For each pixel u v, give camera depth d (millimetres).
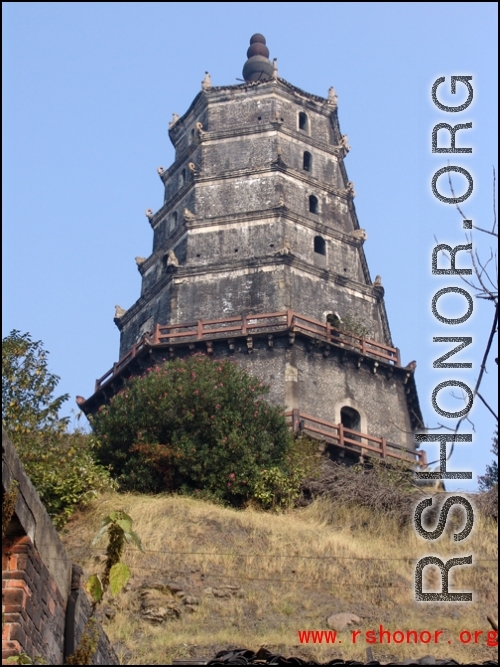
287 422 35031
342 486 32625
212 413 33156
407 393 40125
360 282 41312
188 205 42812
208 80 45500
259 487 31906
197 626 24562
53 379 30047
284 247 39562
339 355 38500
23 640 13266
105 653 15898
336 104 45688
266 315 37656
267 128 43375
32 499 14148
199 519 29312
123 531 14453
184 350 37875
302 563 27672
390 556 28609
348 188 43812
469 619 25453
